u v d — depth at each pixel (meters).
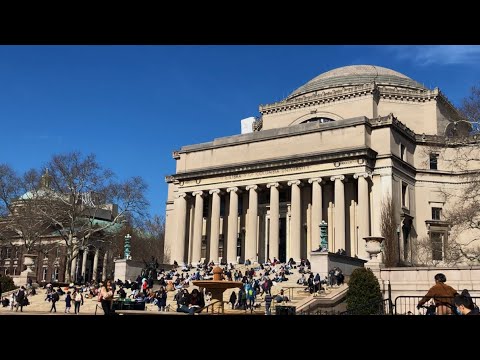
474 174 64.69
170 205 95.88
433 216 78.06
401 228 72.31
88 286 62.91
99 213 109.25
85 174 84.19
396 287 42.19
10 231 95.50
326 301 41.66
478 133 60.84
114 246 102.00
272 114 91.25
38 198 86.00
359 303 40.50
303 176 75.62
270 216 77.12
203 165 85.94
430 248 69.62
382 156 72.88
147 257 113.19
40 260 113.50
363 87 83.19
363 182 71.12
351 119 74.56
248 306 42.78
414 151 80.62
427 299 17.64
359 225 70.69
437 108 85.00
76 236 91.19
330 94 85.81
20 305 48.66
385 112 84.12
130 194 87.31
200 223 83.25
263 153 80.88
